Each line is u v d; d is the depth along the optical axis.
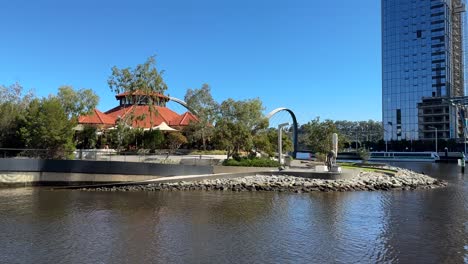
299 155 88.19
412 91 151.88
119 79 48.56
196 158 45.09
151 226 18.62
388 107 156.62
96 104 58.34
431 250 14.77
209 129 56.00
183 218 20.66
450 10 155.88
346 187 34.50
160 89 50.34
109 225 18.80
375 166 59.75
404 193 32.66
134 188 34.19
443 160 103.75
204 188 34.75
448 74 148.62
